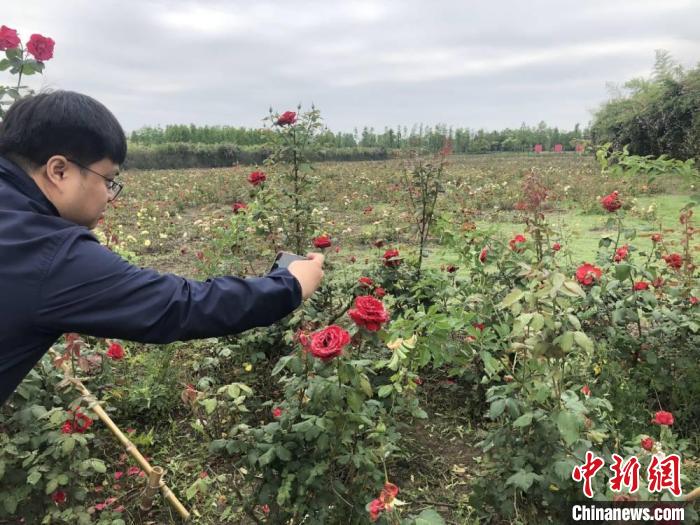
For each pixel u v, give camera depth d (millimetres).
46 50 2232
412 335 2039
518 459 1857
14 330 1054
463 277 4648
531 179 3184
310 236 3703
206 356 3688
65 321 1071
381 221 8188
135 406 3115
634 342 2975
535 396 1847
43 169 1157
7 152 1168
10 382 1104
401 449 2725
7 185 1136
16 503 2020
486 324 3008
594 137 23031
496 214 8531
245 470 2555
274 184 3713
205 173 22375
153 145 33875
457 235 3932
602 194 11516
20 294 1039
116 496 2488
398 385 2098
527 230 2984
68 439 2029
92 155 1168
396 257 3619
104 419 2191
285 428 1831
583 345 1592
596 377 2977
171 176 20484
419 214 4281
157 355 3438
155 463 2738
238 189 14484
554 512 1892
